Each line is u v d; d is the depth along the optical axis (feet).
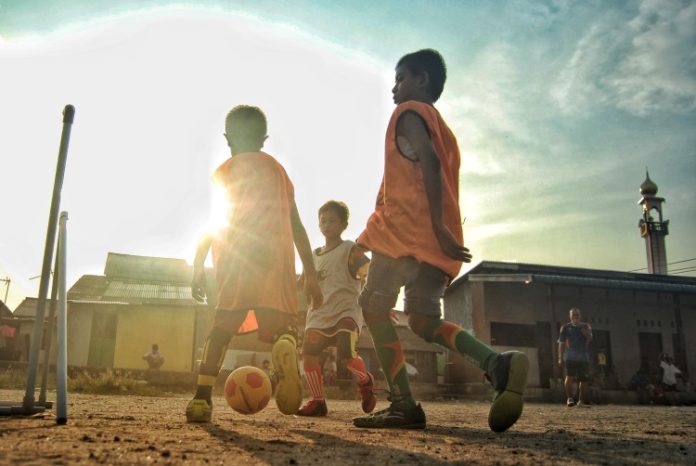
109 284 71.87
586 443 7.54
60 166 8.77
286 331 9.86
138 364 61.67
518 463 5.33
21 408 8.29
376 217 8.87
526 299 66.44
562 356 33.09
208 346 9.27
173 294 69.72
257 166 10.30
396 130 8.64
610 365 66.33
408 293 8.63
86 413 10.47
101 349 63.31
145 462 4.55
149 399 23.65
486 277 64.54
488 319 64.95
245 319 10.32
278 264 9.85
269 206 10.05
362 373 14.21
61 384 7.36
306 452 5.61
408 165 8.55
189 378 49.88
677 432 10.49
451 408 26.23
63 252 8.39
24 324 75.72
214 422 9.09
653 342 69.05
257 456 5.19
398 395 9.05
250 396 9.24
